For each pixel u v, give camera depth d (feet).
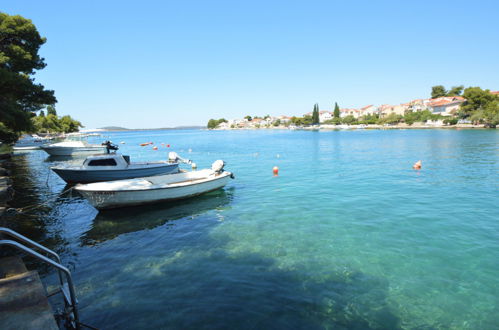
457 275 20.62
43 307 13.26
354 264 22.53
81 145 125.59
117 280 21.11
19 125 68.69
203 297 18.63
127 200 38.73
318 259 23.50
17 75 63.52
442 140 151.94
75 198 49.34
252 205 40.27
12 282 15.17
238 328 15.67
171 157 66.80
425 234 27.96
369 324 15.85
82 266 23.57
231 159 100.27
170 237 29.58
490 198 40.11
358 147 131.75
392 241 26.55
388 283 19.80
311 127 499.51
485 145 118.93
